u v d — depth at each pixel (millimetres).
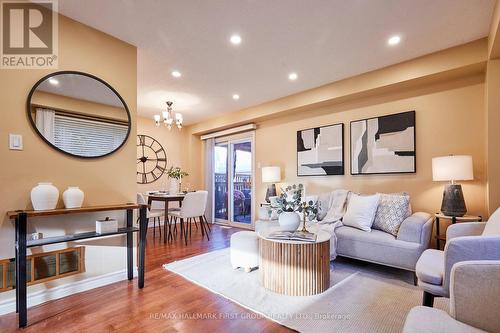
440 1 2055
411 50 2842
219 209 6195
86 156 2328
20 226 1739
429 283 1585
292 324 1768
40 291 2066
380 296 2176
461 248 1453
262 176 4625
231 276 2635
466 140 2939
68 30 2252
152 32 2486
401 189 3387
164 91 4070
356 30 2463
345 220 3180
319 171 4203
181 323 1789
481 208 2830
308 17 2268
